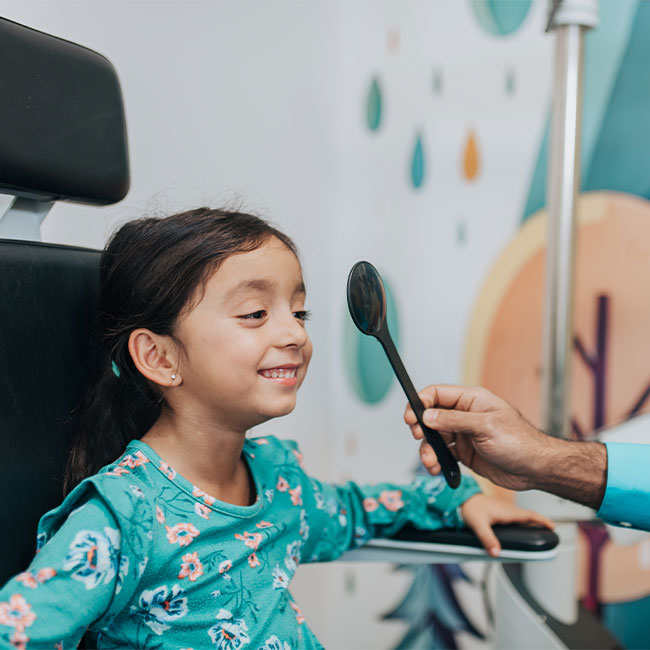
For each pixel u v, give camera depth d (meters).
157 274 0.65
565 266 0.96
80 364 0.69
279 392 0.64
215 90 1.20
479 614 1.53
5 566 0.59
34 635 0.48
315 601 1.54
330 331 1.58
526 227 1.45
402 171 1.52
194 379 0.64
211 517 0.65
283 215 1.38
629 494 0.75
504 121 1.44
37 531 0.60
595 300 1.41
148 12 1.06
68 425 0.67
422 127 1.50
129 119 1.01
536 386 1.47
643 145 1.36
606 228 1.39
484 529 0.79
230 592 0.64
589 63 1.36
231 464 0.69
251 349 0.62
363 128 1.54
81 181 0.70
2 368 0.60
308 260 1.46
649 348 1.39
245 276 0.63
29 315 0.64
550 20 0.96
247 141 1.28
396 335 1.55
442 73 1.47
